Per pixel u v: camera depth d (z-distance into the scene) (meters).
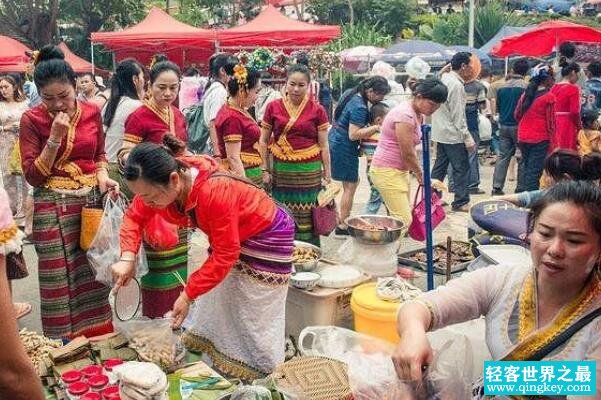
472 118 8.12
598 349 1.71
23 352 1.24
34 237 3.64
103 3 22.31
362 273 3.97
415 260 4.91
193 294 2.87
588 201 1.71
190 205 2.84
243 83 4.56
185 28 14.64
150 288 3.84
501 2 28.69
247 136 4.73
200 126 6.94
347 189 6.27
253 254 3.04
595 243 1.72
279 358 3.17
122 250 3.11
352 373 2.50
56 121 3.39
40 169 3.49
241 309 3.11
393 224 4.46
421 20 28.39
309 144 4.95
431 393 1.98
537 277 1.88
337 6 28.69
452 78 7.13
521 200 4.04
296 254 4.06
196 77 10.18
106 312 3.90
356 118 6.00
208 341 3.22
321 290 3.79
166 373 2.88
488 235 4.36
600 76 10.04
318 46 15.16
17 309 3.83
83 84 7.19
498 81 10.65
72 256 3.69
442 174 7.56
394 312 3.38
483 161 10.90
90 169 3.70
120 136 4.35
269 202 3.10
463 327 2.76
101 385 2.64
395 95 10.95
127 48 15.48
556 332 1.78
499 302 1.97
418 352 1.86
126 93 4.39
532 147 7.21
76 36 22.70
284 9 31.33
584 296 1.77
